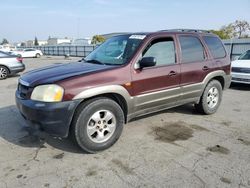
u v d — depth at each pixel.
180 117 5.31
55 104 3.26
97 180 2.99
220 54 5.60
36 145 3.90
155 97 4.27
